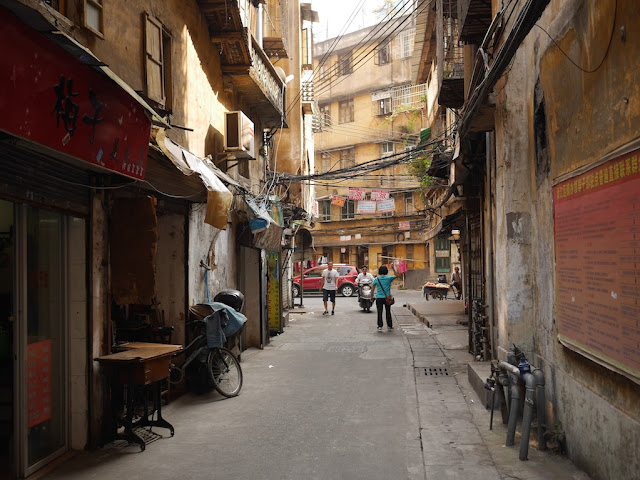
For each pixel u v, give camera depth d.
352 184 40.78
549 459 4.71
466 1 7.95
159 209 7.13
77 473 4.65
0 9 3.10
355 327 15.27
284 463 4.80
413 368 9.03
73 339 5.30
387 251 40.03
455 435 5.44
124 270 6.00
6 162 4.18
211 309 7.91
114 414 5.51
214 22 9.27
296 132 20.95
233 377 7.66
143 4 6.78
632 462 3.48
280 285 14.03
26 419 4.55
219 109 10.00
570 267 4.57
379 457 4.89
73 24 5.12
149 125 5.21
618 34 3.59
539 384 5.11
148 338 7.15
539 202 5.70
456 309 18.70
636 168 3.34
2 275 4.56
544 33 5.25
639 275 3.30
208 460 4.92
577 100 4.39
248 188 11.14
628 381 3.57
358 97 40.97
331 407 6.69
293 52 20.89
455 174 10.15
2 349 4.55
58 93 3.80
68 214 5.05
